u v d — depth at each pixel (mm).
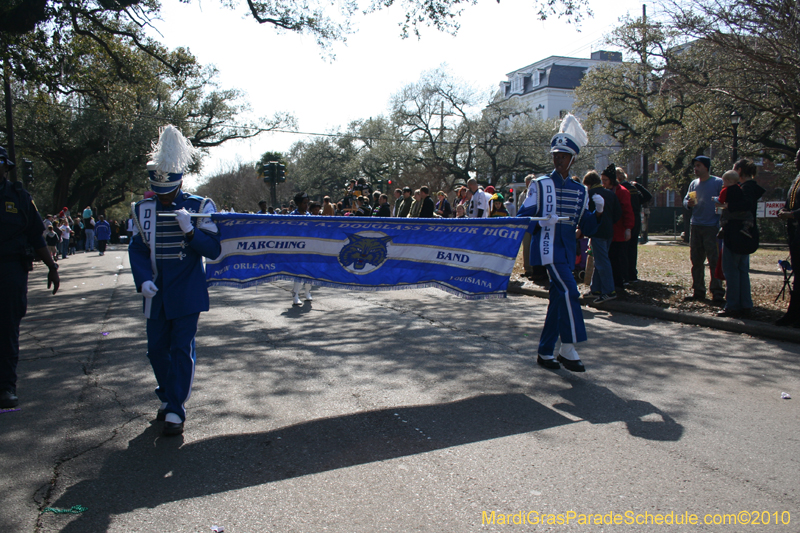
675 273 10688
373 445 3559
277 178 20844
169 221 3799
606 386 4672
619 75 28953
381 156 47594
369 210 15008
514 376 4965
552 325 5121
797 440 3572
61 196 39250
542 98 65125
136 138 36781
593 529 2619
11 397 4324
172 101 39625
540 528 2627
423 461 3324
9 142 20172
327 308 8648
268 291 10859
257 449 3521
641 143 28906
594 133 42844
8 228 4289
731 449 3445
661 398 4367
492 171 46594
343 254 4750
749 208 6652
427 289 10477
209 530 2633
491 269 5012
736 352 5688
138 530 2639
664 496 2900
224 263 4504
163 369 3961
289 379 4961
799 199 6141
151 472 3229
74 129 35250
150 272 3764
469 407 4211
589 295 8539
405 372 5121
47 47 15500
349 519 2711
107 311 8906
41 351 6215
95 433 3812
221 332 6941
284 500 2896
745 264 6820
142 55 19000
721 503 2834
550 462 3287
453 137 46281
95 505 2867
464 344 6156
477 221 4828
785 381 4766
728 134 17891
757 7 9430
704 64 11914
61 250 24109
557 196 4969
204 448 3547
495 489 2984
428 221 4781
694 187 7754
